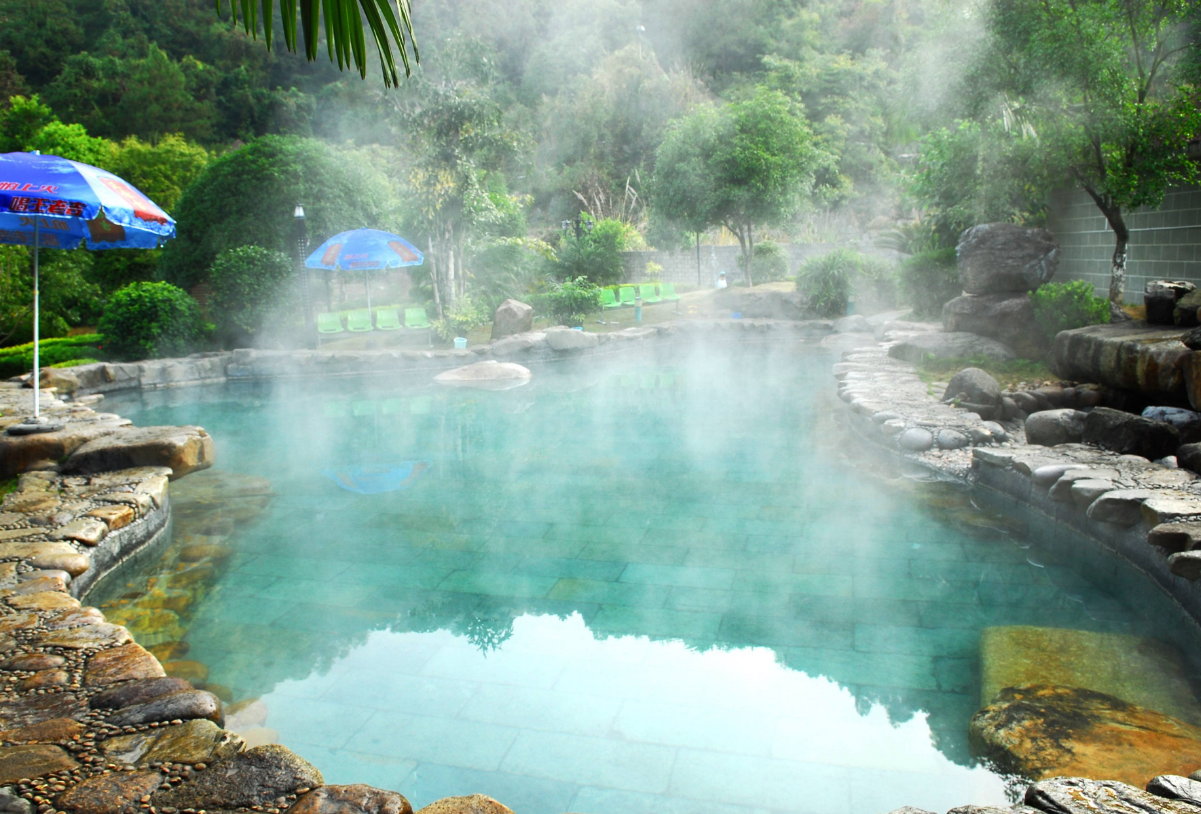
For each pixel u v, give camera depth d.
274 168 18.42
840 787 2.91
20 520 5.14
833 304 18.42
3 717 2.77
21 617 3.67
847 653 3.99
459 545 5.76
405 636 4.30
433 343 16.30
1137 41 9.09
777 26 51.25
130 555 5.44
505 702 3.58
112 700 2.89
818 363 14.25
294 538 5.98
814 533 5.80
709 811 2.79
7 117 34.22
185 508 6.75
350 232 15.38
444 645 4.18
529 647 4.14
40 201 5.34
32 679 3.06
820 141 32.50
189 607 4.73
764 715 3.43
